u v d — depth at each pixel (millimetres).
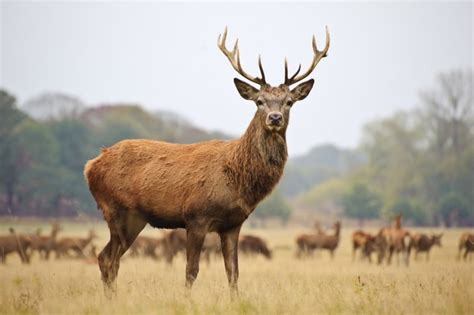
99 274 37688
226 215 25375
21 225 126562
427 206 177625
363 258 59344
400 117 189625
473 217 174000
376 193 182500
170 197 25969
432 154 185000
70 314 21078
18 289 27078
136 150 27328
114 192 27109
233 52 26391
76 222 131250
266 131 24891
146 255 59562
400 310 20562
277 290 24734
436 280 26375
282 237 114938
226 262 25672
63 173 155375
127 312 21156
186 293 23703
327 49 26594
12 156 157000
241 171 25141
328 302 21797
